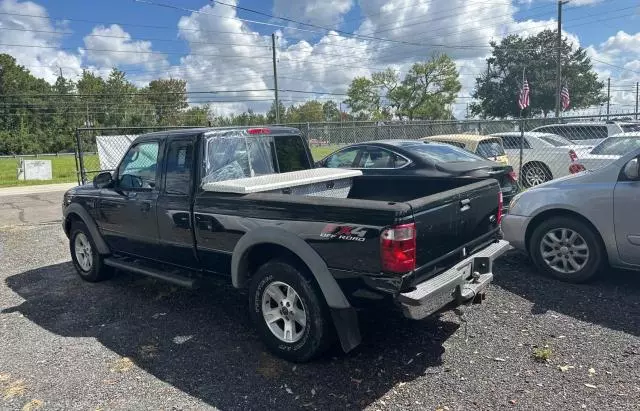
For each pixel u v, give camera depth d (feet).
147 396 10.56
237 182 13.55
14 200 48.88
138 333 13.88
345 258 10.46
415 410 9.68
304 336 11.43
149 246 15.64
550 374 10.80
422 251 10.50
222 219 12.82
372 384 10.72
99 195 17.31
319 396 10.32
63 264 21.99
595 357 11.44
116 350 12.85
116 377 11.43
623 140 31.45
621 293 15.40
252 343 13.01
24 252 24.64
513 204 18.30
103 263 18.31
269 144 16.08
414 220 10.04
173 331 13.93
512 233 18.11
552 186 17.29
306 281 11.21
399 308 10.05
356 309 10.63
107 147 37.60
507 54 211.00
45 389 10.99
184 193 14.03
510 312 14.26
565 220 16.61
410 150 24.88
